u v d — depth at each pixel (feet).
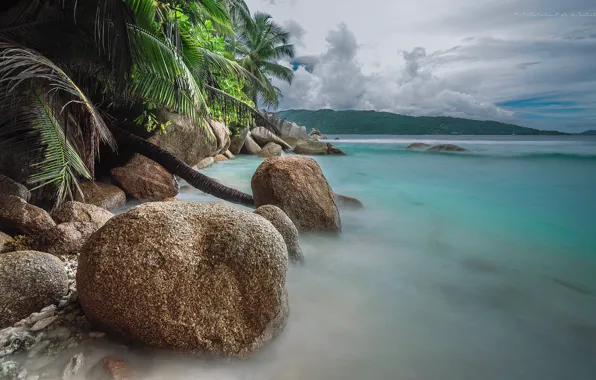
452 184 38.52
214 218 9.25
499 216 24.59
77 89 15.14
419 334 10.28
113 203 21.70
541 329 10.73
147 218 8.74
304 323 10.55
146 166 26.11
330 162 61.67
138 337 7.80
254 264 8.49
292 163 18.28
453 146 83.30
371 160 64.80
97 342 8.13
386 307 11.75
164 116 29.45
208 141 32.50
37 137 17.03
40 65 14.44
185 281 8.02
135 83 21.47
